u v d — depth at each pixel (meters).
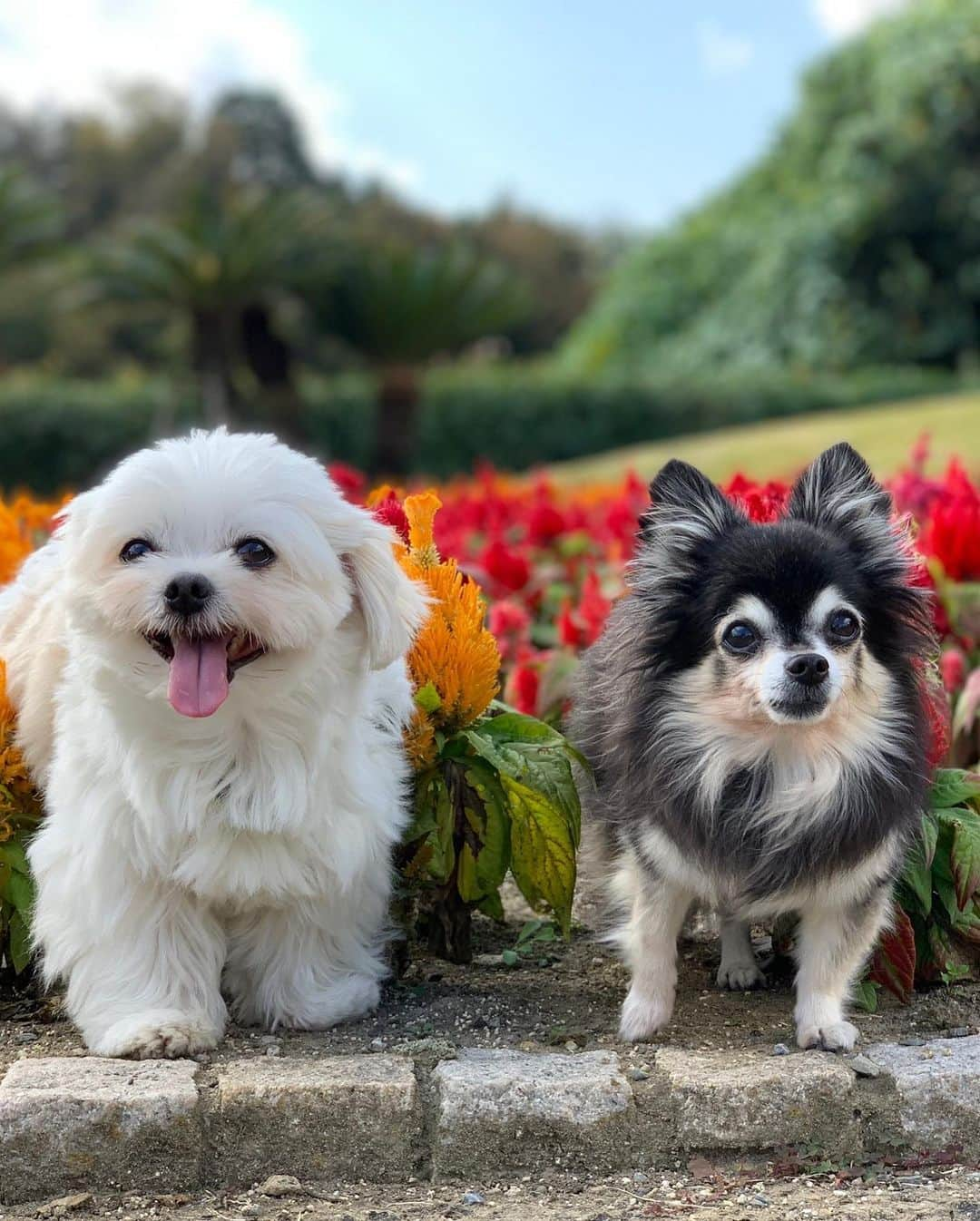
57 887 1.00
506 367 8.52
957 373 8.16
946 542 1.39
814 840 0.99
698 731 1.01
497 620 1.42
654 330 9.04
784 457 4.46
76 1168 0.89
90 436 6.98
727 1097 0.92
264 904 1.01
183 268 6.54
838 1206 0.86
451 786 1.08
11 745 1.07
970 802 1.11
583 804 1.13
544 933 1.19
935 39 8.48
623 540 1.72
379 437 7.19
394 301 6.86
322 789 0.98
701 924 1.22
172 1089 0.90
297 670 0.94
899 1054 0.96
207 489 0.94
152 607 0.91
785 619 0.99
